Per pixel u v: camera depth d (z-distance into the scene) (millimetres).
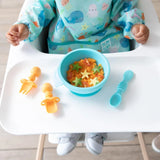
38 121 545
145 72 636
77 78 587
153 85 609
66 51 823
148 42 679
